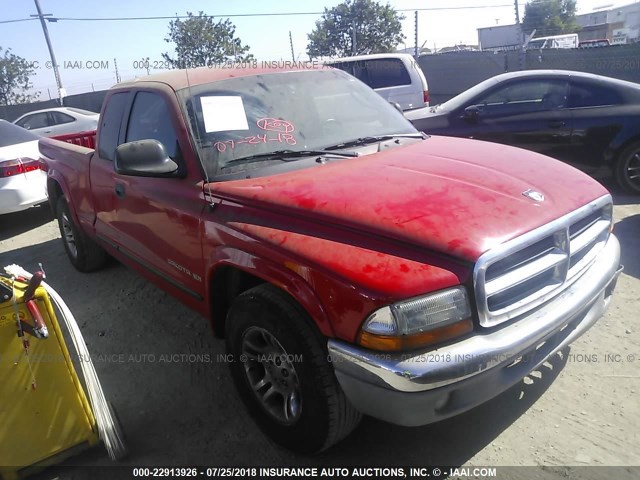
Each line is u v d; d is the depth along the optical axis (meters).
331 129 3.53
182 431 3.04
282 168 3.10
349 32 29.41
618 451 2.67
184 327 4.17
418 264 2.22
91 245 5.16
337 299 2.24
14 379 2.53
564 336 2.71
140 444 2.96
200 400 3.30
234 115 3.33
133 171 3.08
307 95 3.68
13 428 2.59
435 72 18.03
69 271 5.51
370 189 2.68
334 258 2.32
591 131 6.77
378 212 2.45
